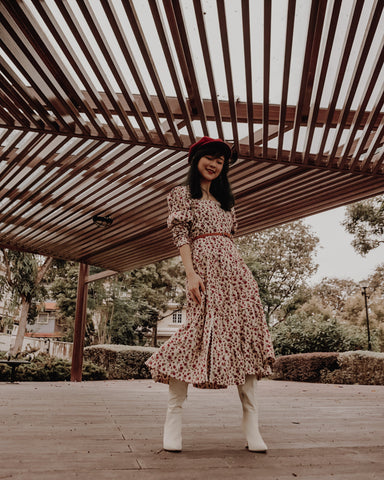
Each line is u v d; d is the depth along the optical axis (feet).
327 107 10.15
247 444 5.60
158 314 62.13
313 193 15.66
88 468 4.26
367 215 44.47
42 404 11.97
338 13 6.89
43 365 27.40
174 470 4.18
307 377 30.58
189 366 5.00
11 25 7.32
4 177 14.34
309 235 64.49
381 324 64.69
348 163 12.54
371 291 71.77
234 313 5.22
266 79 8.56
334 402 14.55
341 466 4.54
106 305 55.62
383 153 11.72
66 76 8.82
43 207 17.29
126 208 17.79
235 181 14.55
